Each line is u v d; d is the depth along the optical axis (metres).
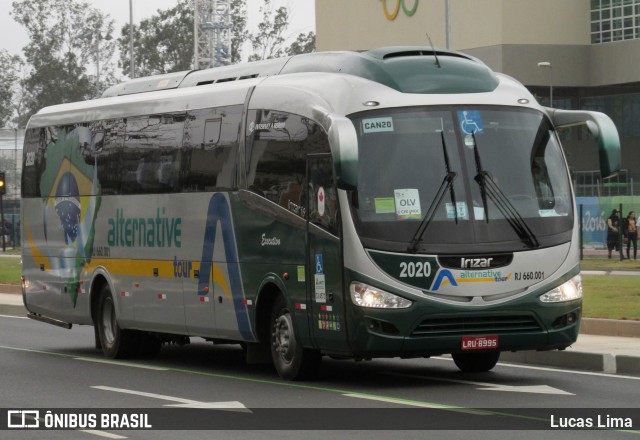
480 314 19.12
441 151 19.50
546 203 19.78
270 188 21.11
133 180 25.31
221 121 22.69
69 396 19.42
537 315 19.42
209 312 22.89
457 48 102.81
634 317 28.23
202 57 128.12
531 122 20.12
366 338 19.03
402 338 18.97
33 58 144.88
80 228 27.30
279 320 21.14
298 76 21.23
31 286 29.48
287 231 20.61
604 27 101.12
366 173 19.28
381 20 107.69
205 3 126.31
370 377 21.47
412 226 19.12
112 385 20.94
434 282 19.05
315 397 18.73
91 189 26.86
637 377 21.33
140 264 25.00
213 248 22.70
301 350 20.67
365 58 20.42
